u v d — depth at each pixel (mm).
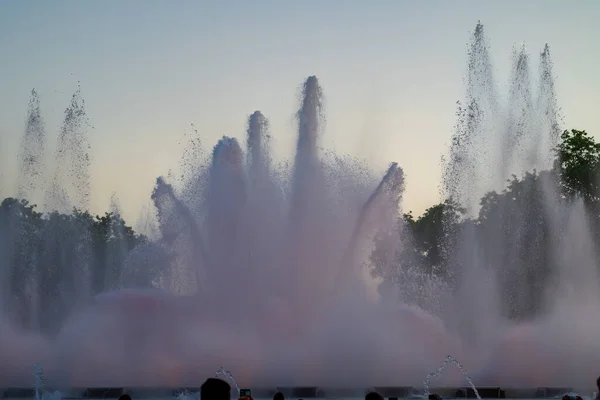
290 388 27828
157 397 27141
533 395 29328
